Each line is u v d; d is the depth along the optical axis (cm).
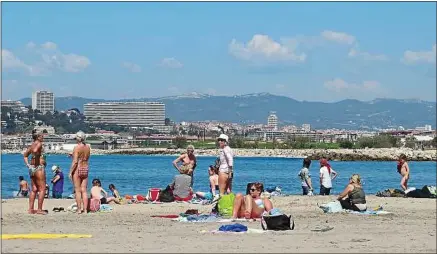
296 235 1816
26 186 3881
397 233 1886
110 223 2150
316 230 1945
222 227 1917
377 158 15900
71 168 2484
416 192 3438
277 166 12050
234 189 5253
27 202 2989
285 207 2802
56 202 3028
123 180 6962
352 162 15100
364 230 1955
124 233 1870
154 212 2538
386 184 6269
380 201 3111
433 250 1548
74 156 2469
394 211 2616
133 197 3123
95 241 1705
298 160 16450
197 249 1550
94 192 2930
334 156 16038
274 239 1733
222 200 2311
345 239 1741
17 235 1812
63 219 2264
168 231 1931
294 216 2412
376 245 1628
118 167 11331
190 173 3056
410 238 1770
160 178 7362
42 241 1706
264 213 2066
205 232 1880
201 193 3061
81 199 2489
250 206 2238
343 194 2595
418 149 17750
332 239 1739
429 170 10756
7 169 9869
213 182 3075
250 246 1605
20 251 1534
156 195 3020
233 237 1781
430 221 2245
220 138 2698
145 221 2212
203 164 12862
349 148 19450
